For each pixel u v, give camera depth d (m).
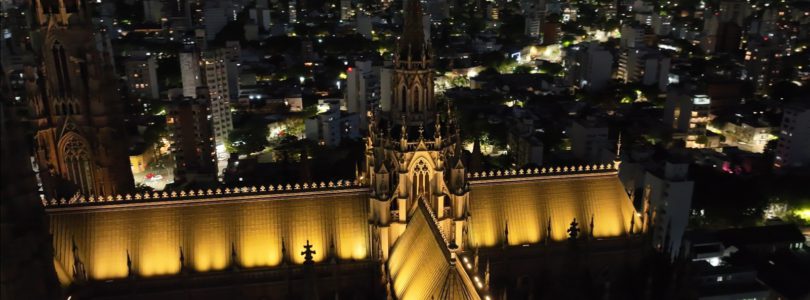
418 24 79.69
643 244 93.69
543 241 90.25
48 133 90.19
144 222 79.88
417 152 81.75
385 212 82.94
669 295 87.12
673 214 145.62
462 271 66.56
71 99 89.69
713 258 138.62
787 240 140.62
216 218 81.81
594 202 92.69
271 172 194.38
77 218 78.38
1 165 27.61
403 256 79.56
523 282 90.19
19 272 28.47
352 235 85.38
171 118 186.25
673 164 145.50
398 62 80.81
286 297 83.38
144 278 78.56
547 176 91.50
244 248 81.88
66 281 73.81
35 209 29.69
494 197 89.50
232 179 189.12
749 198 166.75
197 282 80.38
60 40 86.94
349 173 186.88
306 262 72.44
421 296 68.75
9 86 29.05
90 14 89.50
